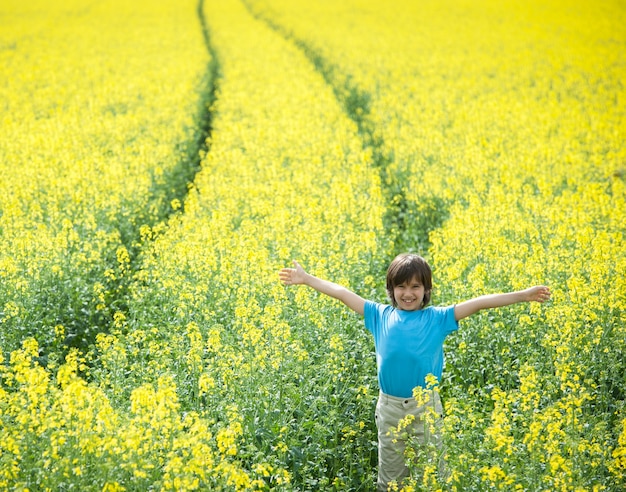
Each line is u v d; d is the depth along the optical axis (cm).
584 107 2883
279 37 4697
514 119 2534
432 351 737
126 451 693
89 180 1750
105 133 2317
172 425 720
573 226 1431
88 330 1165
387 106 2759
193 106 2717
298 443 812
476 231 1370
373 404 923
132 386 886
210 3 7050
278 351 920
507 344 1010
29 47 4425
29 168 1792
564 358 894
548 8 6153
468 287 1141
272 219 1473
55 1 7375
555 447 704
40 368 768
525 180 1884
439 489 667
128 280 1320
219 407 823
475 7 6334
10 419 764
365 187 1827
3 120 2562
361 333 1057
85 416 704
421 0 6875
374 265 1359
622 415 827
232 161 2023
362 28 5116
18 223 1348
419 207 1683
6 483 654
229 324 1076
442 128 2480
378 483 785
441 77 3453
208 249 1293
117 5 6969
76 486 677
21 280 1136
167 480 659
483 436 763
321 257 1270
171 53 4128
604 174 1956
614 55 3953
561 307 984
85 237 1446
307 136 2248
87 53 4200
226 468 662
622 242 1323
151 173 1920
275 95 2939
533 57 3962
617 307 1023
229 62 3766
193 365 912
